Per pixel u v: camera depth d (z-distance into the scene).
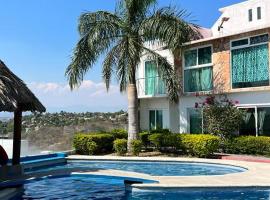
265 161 17.00
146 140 23.31
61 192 11.64
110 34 20.69
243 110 20.77
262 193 10.98
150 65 26.91
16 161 13.63
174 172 16.02
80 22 20.88
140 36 21.08
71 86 21.06
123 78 20.62
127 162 19.16
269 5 30.77
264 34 20.12
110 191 11.70
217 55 22.53
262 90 20.12
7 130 25.22
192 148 19.67
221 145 20.39
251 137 19.27
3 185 11.69
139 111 28.48
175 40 20.11
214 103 21.45
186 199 10.42
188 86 24.41
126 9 21.12
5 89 11.27
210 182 11.54
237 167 16.06
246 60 21.06
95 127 26.83
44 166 18.55
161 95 25.78
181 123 24.78
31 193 11.55
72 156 20.66
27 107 13.45
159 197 10.72
